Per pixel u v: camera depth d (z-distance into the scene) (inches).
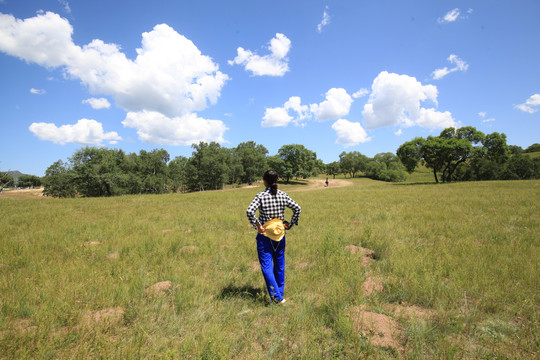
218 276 168.6
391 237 246.1
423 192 797.2
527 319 111.2
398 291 137.2
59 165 2310.5
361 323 105.9
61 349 93.7
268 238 131.8
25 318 118.7
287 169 3080.7
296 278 159.9
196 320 112.7
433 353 90.5
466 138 1813.5
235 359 89.4
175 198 822.5
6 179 1576.0
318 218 372.5
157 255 209.9
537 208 395.2
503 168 2444.6
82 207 566.3
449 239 236.1
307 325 107.9
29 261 197.2
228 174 3282.5
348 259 177.5
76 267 177.5
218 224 349.1
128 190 2287.2
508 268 159.2
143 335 98.9
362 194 800.9
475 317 111.7
